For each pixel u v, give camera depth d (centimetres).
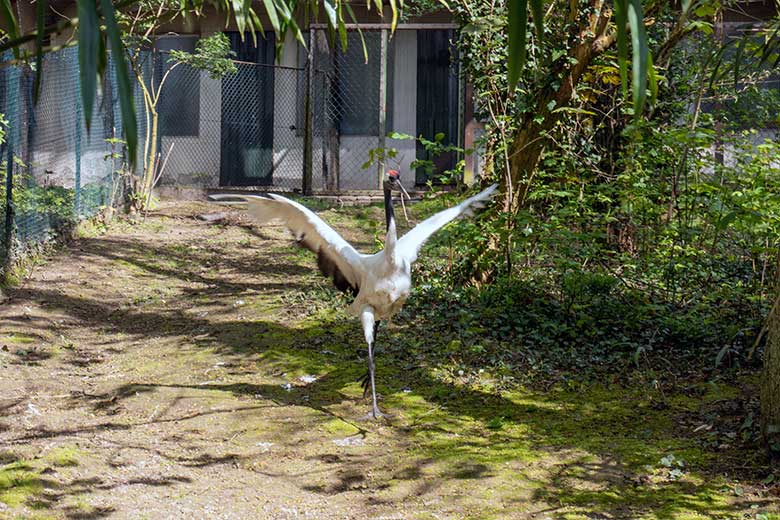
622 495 471
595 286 787
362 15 1414
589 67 823
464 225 802
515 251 845
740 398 605
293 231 633
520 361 695
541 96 819
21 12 1177
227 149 1484
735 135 1012
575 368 681
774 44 650
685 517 440
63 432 554
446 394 633
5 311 789
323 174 1447
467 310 790
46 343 730
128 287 912
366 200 1398
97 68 236
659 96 955
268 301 865
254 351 725
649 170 840
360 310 621
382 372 680
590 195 846
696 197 812
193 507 461
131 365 693
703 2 738
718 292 793
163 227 1212
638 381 653
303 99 1470
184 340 754
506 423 584
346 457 530
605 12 794
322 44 1424
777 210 711
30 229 956
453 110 1448
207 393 632
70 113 1076
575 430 570
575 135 864
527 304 798
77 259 988
